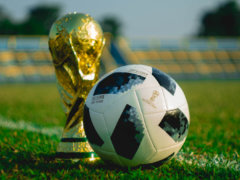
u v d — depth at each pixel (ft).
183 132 7.73
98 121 7.57
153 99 7.36
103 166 8.46
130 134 7.23
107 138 7.47
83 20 9.16
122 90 7.47
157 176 7.30
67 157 9.07
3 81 88.53
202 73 104.68
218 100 32.14
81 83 9.15
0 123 16.56
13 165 8.43
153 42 113.70
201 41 118.21
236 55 116.26
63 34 9.02
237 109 23.84
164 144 7.45
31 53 101.24
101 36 9.50
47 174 7.63
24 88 59.00
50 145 10.76
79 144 9.11
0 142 11.18
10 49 101.04
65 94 9.46
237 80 96.99
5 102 29.81
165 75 8.11
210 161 9.09
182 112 7.70
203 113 21.33
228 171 7.95
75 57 9.02
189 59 111.14
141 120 7.21
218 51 116.57
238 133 13.61
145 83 7.57
